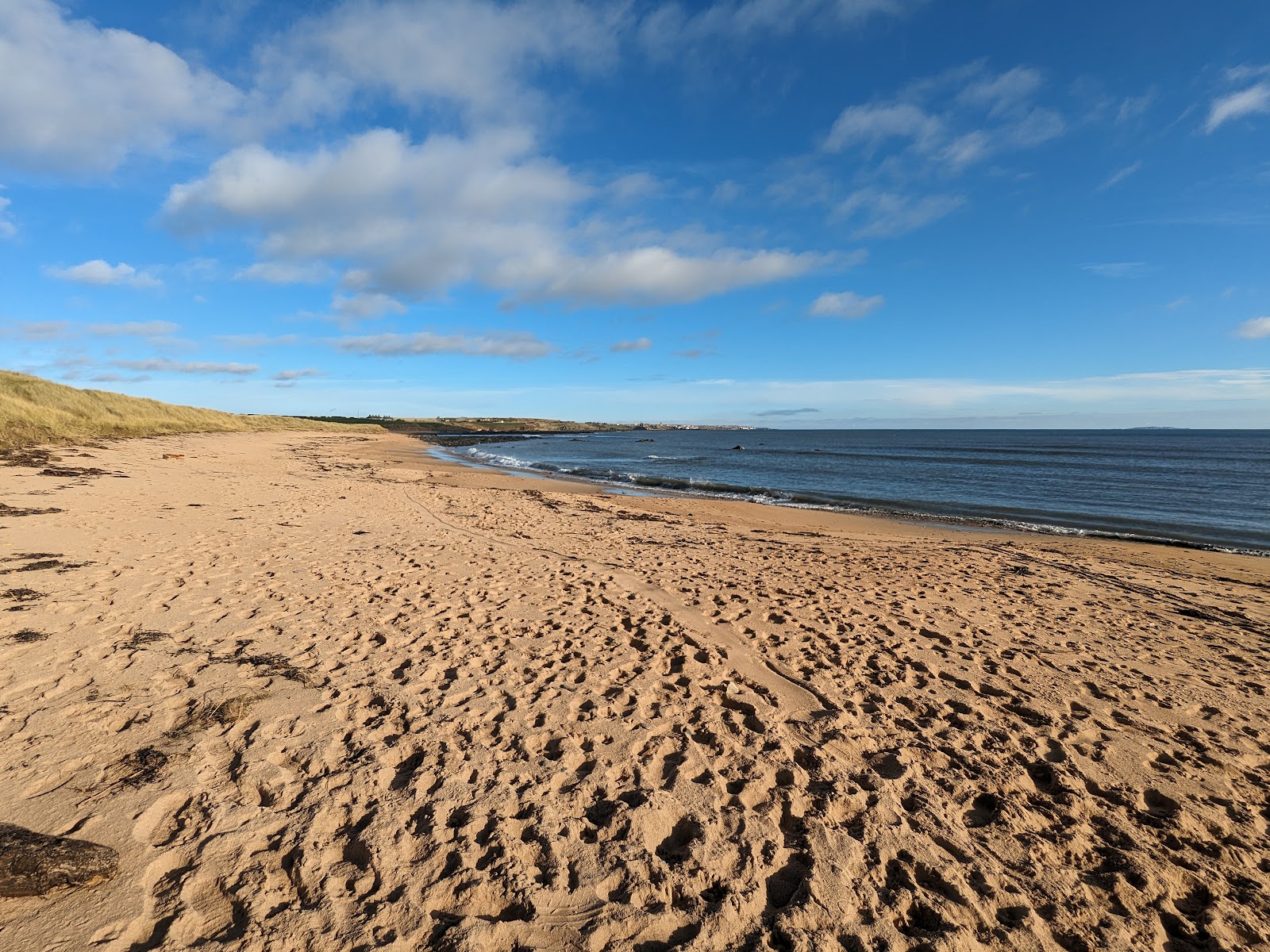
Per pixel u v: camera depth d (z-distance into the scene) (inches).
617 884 99.6
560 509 590.6
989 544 477.4
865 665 204.7
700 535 468.8
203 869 97.0
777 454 2123.5
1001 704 179.3
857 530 546.6
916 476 1224.8
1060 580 349.7
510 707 161.3
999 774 140.9
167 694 155.3
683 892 99.1
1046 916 99.4
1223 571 395.9
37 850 91.9
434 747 138.4
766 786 130.8
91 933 83.8
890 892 102.0
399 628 215.8
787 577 326.0
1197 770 147.0
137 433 1135.0
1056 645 233.3
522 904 94.1
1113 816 127.5
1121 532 576.1
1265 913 102.5
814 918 94.9
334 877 96.6
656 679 185.0
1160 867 111.7
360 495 593.6
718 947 89.3
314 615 224.4
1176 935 97.8
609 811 118.8
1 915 85.0
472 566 314.5
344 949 83.6
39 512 370.6
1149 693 190.2
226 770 124.8
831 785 132.1
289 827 107.9
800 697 178.2
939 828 119.3
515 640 211.0
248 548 323.0
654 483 980.6
